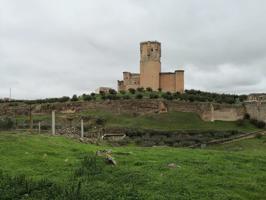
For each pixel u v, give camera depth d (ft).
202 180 56.34
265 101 275.39
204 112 277.03
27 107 282.77
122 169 60.18
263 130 246.88
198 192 50.52
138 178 55.42
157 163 66.90
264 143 179.01
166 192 49.96
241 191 52.44
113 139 184.65
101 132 209.56
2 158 65.72
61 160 66.59
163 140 193.98
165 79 329.93
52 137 98.73
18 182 51.11
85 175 56.90
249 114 280.92
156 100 276.21
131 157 72.90
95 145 103.60
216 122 273.75
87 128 223.30
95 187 50.72
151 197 47.11
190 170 62.64
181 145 179.52
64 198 45.03
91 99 285.02
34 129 179.52
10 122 179.83
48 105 280.92
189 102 281.33
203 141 191.42
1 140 79.87
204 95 312.50
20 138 85.05
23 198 46.37
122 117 261.44
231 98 311.68
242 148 162.50
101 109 273.95
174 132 223.71
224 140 191.21
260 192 53.11
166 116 265.95
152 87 327.67
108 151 78.54
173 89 327.06
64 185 50.98
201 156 80.12
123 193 48.32
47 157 68.54
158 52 332.39
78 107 277.23
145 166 63.82
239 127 262.06
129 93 301.43
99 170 59.26
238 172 64.28
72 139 110.32
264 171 67.51
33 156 68.03
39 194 47.21
